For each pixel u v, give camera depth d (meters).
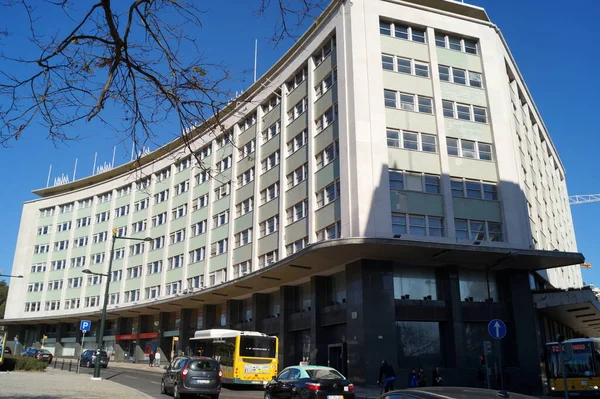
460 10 35.03
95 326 60.94
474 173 30.91
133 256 55.06
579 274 59.19
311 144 33.41
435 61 32.34
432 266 29.09
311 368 16.12
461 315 27.59
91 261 60.47
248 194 40.66
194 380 18.61
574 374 23.08
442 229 29.20
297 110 36.78
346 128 29.81
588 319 37.38
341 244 24.72
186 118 6.55
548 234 40.56
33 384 19.95
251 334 25.45
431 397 5.33
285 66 38.66
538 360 27.88
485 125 32.31
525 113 41.34
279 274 31.59
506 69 37.72
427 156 30.25
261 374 24.94
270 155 39.00
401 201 28.77
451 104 32.00
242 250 39.91
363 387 24.94
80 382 22.77
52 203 67.56
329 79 33.38
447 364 27.41
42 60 5.91
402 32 32.66
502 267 29.62
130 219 57.00
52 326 65.12
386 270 27.16
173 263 49.31
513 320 28.72
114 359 54.94
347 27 31.69
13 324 65.44
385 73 31.06
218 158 46.09
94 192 63.03
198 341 29.48
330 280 31.42
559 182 56.44
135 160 7.34
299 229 33.41
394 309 26.55
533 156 40.53
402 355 26.78
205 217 46.09
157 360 46.56
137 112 6.45
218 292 38.44
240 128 43.97
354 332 26.47
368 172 28.41
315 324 30.25
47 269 64.81
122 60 6.09
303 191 33.72
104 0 5.57
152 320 52.50
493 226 30.30
